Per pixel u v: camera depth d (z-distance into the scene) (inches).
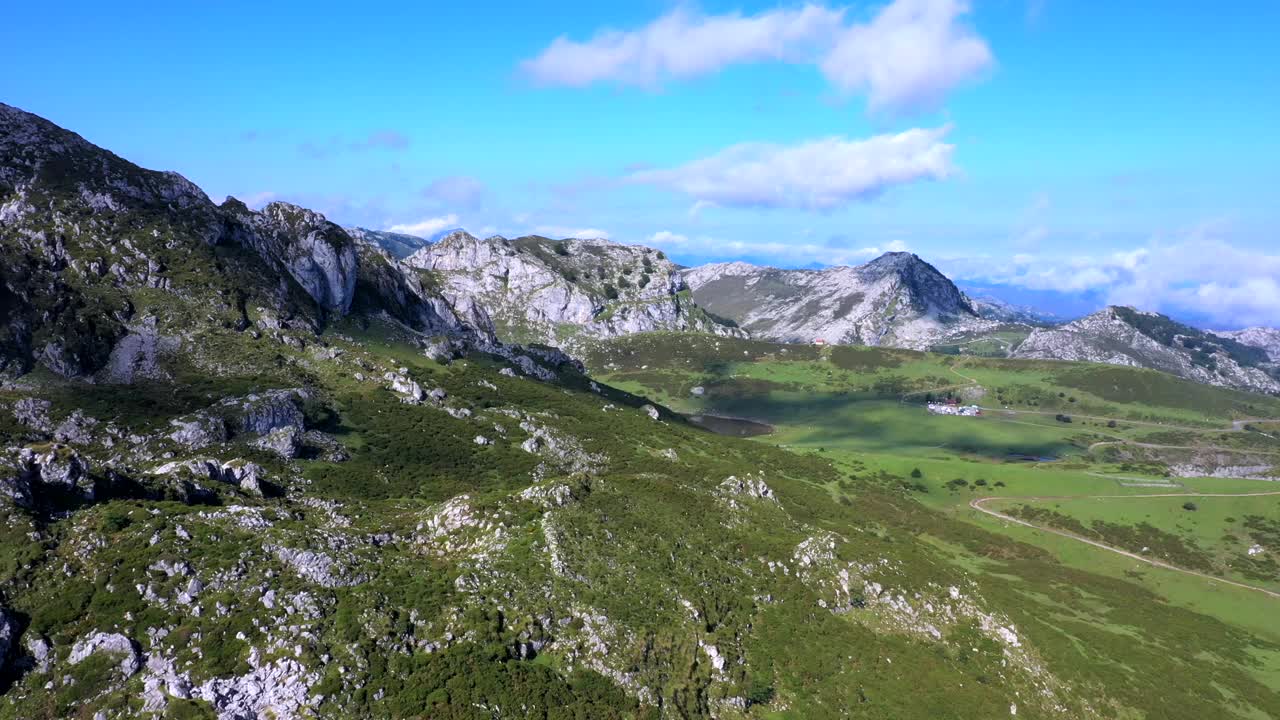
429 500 5152.6
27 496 2837.1
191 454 4960.6
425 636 2807.6
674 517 4370.1
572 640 3021.7
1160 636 5162.4
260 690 2406.5
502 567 3326.8
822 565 4185.5
